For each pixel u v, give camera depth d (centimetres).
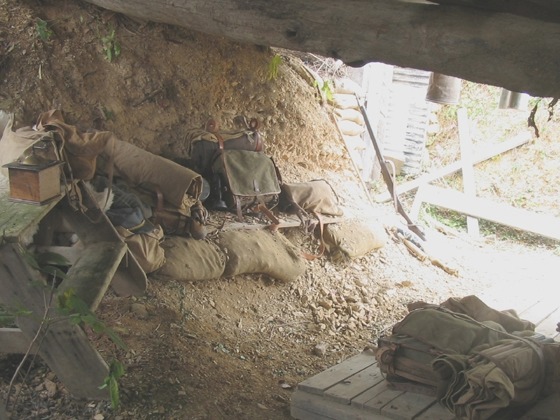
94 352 327
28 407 330
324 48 345
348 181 691
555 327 463
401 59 320
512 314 403
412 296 573
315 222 561
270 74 595
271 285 511
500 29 287
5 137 429
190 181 459
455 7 305
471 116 886
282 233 557
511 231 798
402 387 356
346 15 332
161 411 341
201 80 549
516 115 868
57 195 363
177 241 461
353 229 589
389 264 613
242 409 363
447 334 345
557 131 846
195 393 362
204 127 548
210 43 552
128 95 514
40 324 319
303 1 350
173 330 404
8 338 329
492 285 630
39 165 353
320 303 518
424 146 859
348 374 379
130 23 515
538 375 331
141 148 509
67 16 497
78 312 295
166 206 461
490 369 312
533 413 322
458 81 612
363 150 776
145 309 409
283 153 632
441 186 852
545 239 785
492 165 860
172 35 532
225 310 461
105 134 414
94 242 383
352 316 517
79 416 330
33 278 315
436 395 342
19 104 470
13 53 478
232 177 514
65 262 349
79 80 495
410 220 696
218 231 494
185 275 446
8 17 482
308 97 652
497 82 294
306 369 431
